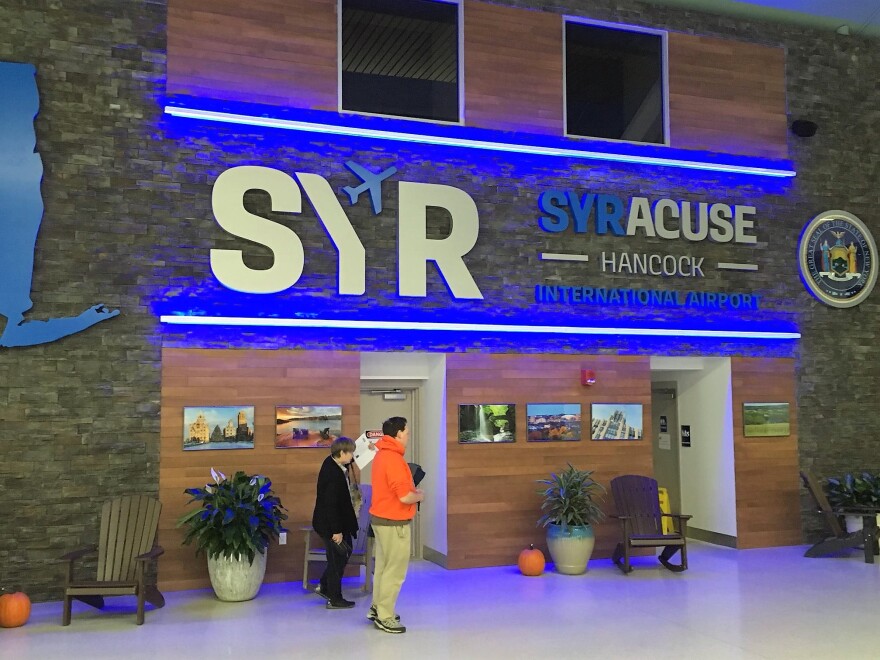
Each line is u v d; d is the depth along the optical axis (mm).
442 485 9359
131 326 8266
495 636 6582
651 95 10633
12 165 7992
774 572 9031
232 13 8844
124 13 8500
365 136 9203
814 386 11039
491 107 9742
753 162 10914
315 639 6504
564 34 10180
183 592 8125
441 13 9828
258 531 7824
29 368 7922
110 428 8117
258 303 8703
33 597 7754
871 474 10820
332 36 9219
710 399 10914
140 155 8445
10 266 7902
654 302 10266
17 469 7809
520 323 9641
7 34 8117
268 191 8805
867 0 11023
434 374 9648
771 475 10664
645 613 7297
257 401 8609
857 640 6457
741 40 11047
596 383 9961
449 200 9469
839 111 11531
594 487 9789
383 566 6770
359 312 9047
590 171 10141
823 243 11219
